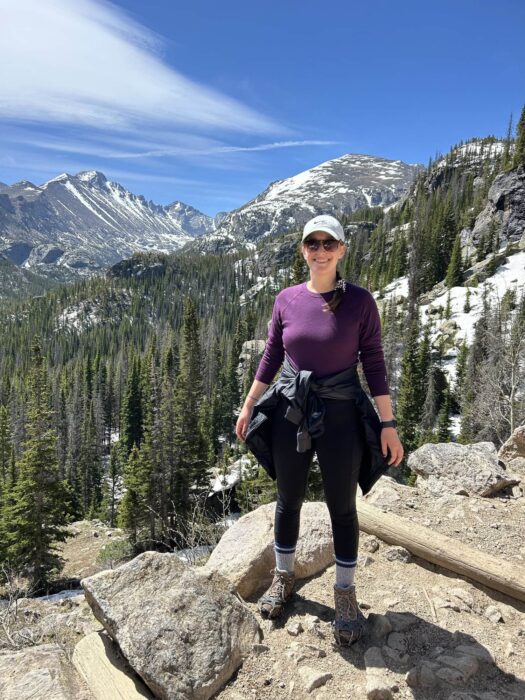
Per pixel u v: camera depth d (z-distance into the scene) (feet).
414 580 10.83
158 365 265.13
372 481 8.77
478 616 9.64
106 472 215.72
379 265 376.07
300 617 9.43
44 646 9.09
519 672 8.11
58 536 70.49
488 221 307.99
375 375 8.55
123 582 8.78
